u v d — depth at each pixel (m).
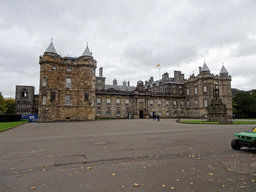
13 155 9.09
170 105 69.06
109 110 60.22
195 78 65.56
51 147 11.04
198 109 63.38
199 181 5.77
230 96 64.62
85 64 46.22
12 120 43.91
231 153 9.48
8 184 5.52
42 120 41.28
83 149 10.40
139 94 63.31
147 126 26.77
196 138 14.38
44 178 6.00
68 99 44.97
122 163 7.67
